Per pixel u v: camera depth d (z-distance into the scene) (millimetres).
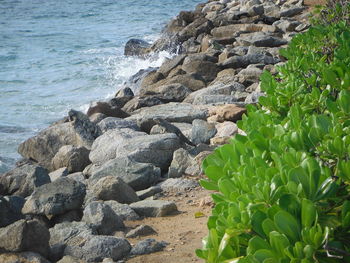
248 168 3508
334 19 11484
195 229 7285
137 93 20203
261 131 4340
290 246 2760
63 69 27422
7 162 14609
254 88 16391
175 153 10391
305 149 3883
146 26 42562
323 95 5324
